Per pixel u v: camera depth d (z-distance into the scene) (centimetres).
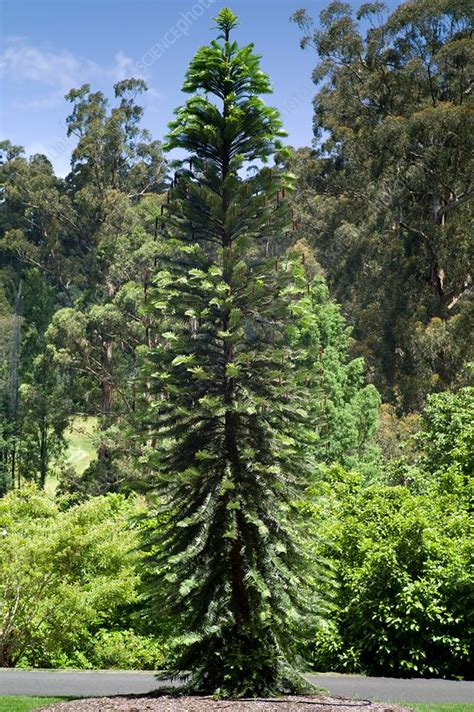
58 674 1263
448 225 4144
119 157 6450
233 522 894
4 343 5434
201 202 1005
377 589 1299
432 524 1396
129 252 5200
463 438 1784
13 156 7175
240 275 953
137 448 4072
